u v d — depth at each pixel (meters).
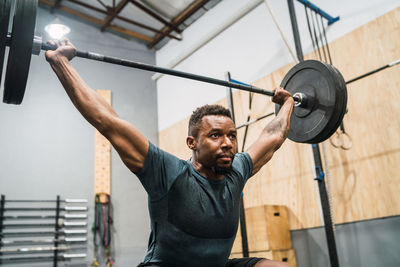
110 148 5.06
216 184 1.18
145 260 1.18
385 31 3.15
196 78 1.56
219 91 4.68
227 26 4.64
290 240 3.55
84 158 4.85
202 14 5.17
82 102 1.08
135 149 1.07
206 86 4.89
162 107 5.61
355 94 3.25
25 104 4.65
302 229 3.50
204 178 1.17
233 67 4.52
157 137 5.56
